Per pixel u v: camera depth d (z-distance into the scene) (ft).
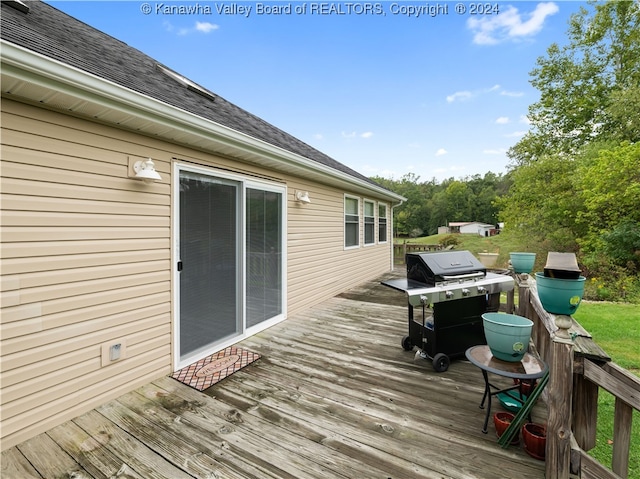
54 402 7.24
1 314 6.52
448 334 10.29
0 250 6.52
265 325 14.46
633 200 29.86
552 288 5.23
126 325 8.79
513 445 6.48
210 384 9.16
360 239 27.45
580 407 6.21
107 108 7.48
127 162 8.87
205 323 11.33
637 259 29.45
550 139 53.16
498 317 7.70
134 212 9.04
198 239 11.10
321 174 17.47
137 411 7.81
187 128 9.38
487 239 69.21
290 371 10.00
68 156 7.61
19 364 6.75
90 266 8.02
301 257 17.89
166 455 6.20
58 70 6.27
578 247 38.17
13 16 9.16
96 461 6.07
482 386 9.00
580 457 5.42
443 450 6.34
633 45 45.32
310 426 7.13
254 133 14.78
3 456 6.25
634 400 4.94
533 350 9.90
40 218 7.11
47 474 5.74
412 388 8.88
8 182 6.64
